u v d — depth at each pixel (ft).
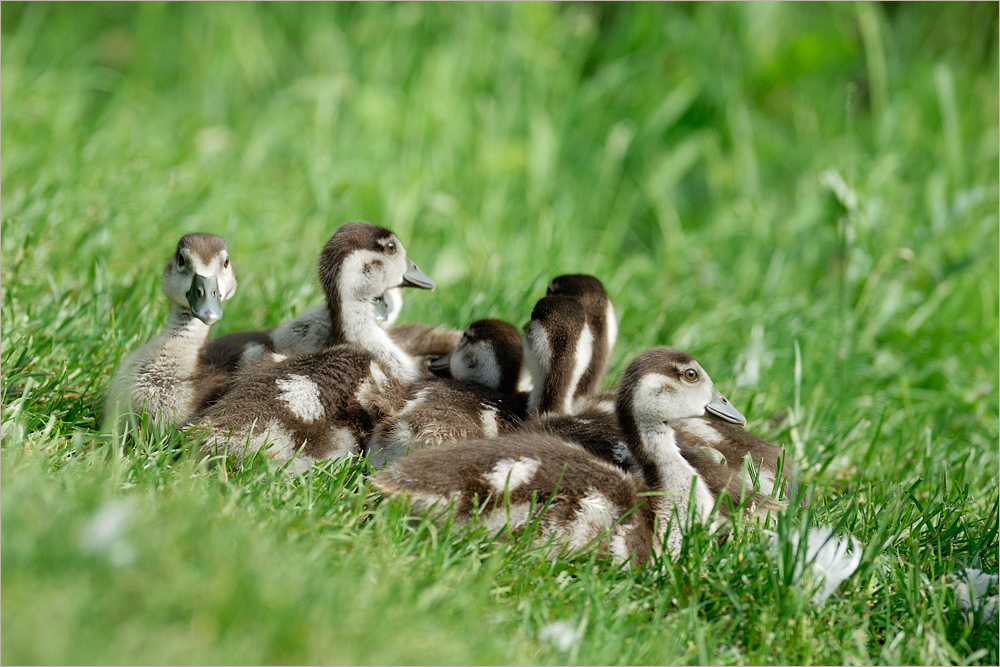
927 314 51.24
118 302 39.45
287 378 30.22
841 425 41.52
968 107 71.31
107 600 19.56
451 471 27.09
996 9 76.33
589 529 27.30
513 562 26.45
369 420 30.68
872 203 57.36
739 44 77.15
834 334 47.85
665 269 58.65
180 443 29.40
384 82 72.49
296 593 20.92
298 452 28.48
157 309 39.65
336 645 20.20
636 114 75.00
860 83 77.36
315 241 54.24
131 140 60.64
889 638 26.09
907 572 27.84
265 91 76.48
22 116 60.54
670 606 26.48
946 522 31.42
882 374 47.65
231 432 28.96
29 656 17.76
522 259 55.31
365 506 27.89
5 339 34.32
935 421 45.32
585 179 70.44
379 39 74.33
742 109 71.36
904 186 63.98
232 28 76.69
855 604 26.81
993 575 28.22
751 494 28.84
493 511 27.09
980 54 75.56
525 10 74.33
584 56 77.87
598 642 23.90
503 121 70.03
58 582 19.52
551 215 62.18
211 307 30.42
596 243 65.77
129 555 20.47
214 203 53.88
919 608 26.78
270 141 66.80
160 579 20.38
